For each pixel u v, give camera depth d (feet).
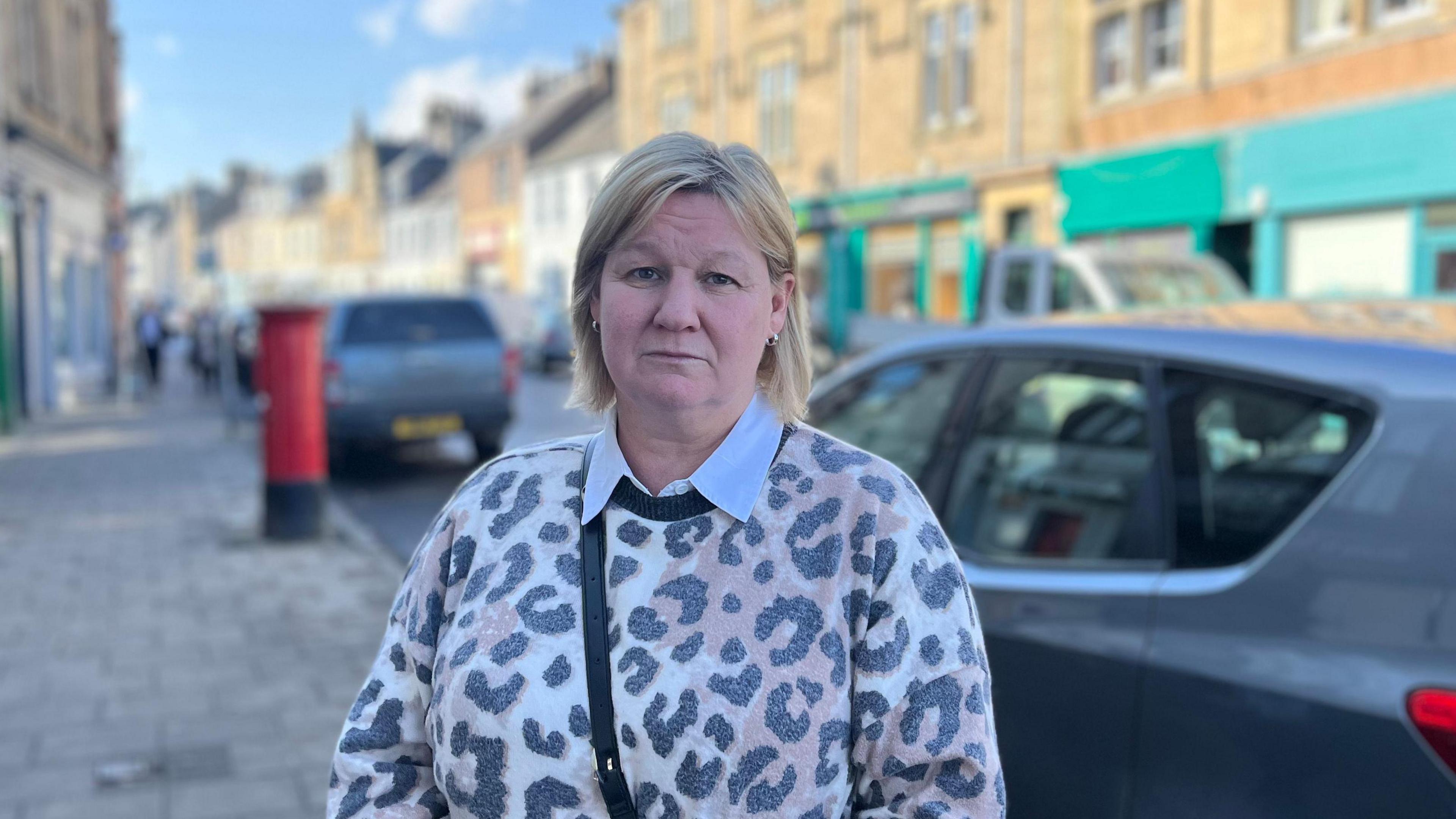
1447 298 8.68
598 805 4.04
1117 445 8.21
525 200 147.84
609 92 150.51
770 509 4.17
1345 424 6.72
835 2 72.38
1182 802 6.53
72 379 67.97
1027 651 7.58
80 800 12.21
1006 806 4.83
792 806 3.94
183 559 24.32
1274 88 44.65
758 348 4.29
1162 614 6.97
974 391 9.43
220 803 12.17
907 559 4.08
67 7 68.28
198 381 90.38
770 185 4.29
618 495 4.29
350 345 36.60
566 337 86.58
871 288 72.54
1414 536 6.11
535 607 4.17
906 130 67.21
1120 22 53.16
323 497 26.63
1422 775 5.62
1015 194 59.31
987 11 60.39
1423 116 38.50
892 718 4.00
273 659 17.19
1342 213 42.70
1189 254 49.16
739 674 3.95
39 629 18.85
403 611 4.62
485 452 39.73
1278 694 6.20
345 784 4.54
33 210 58.80
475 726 4.12
